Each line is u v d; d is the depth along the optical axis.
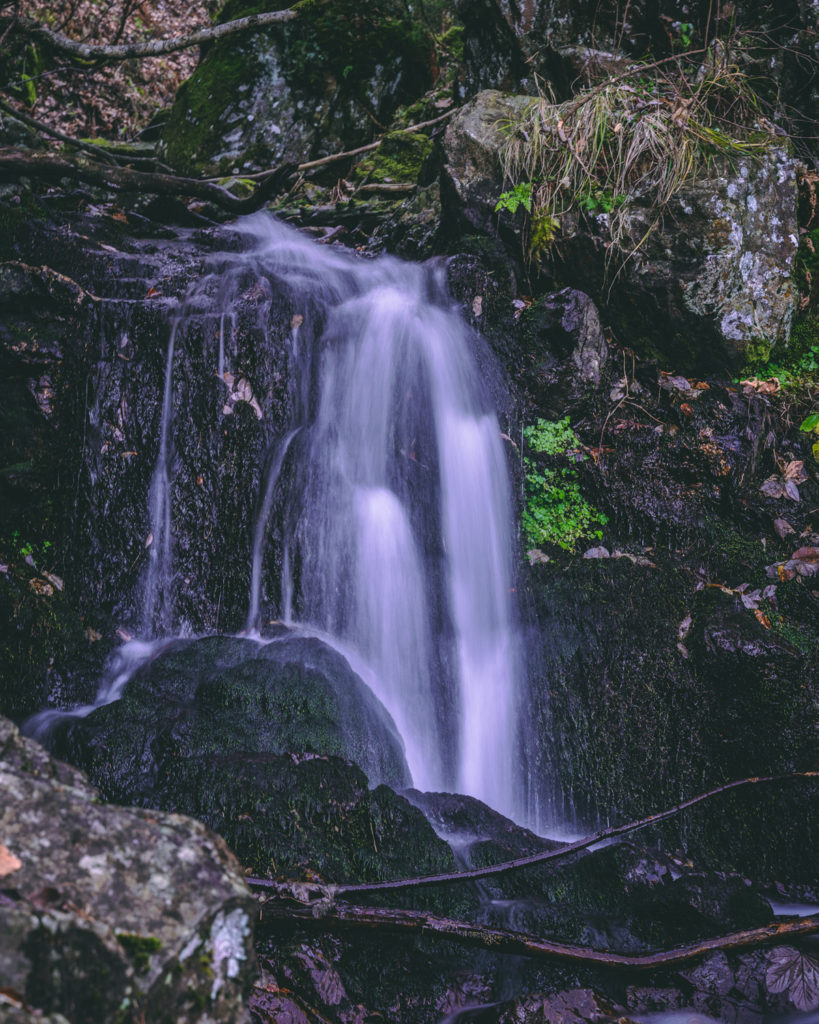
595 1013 2.79
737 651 4.30
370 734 4.07
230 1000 1.39
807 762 4.11
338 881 3.21
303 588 4.93
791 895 3.86
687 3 6.07
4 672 4.19
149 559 4.80
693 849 4.12
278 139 7.81
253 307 5.12
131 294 5.18
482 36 6.87
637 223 5.38
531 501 5.12
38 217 5.70
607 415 5.26
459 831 3.71
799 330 5.65
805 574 4.61
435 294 5.60
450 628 4.95
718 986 2.98
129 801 3.44
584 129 5.48
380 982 2.93
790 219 5.52
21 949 1.17
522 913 3.26
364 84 7.93
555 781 4.48
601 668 4.54
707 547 4.90
